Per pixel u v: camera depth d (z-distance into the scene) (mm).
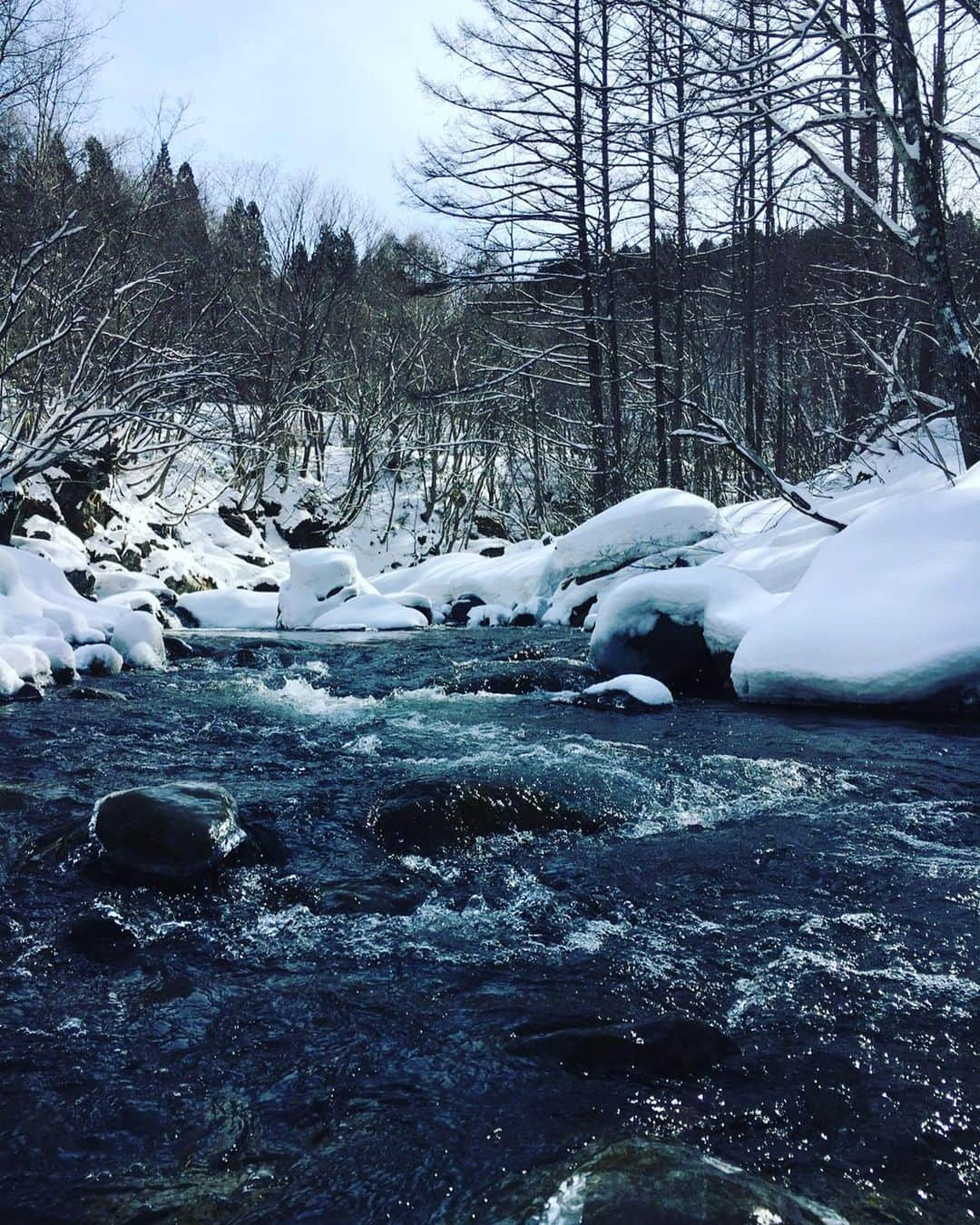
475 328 34219
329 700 9156
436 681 10367
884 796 5348
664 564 16547
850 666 7602
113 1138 2344
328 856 4496
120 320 20703
